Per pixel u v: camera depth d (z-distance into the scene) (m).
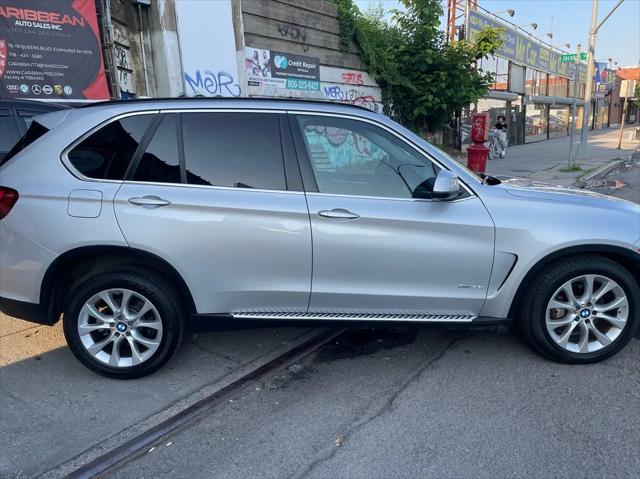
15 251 3.44
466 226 3.48
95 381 3.66
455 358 3.94
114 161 3.50
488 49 14.22
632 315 3.66
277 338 4.34
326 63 12.07
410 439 2.97
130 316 3.56
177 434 3.08
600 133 42.00
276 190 3.49
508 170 16.03
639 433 2.98
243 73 9.71
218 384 3.62
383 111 14.12
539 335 3.70
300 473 2.72
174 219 3.40
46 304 3.53
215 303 3.55
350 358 3.98
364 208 3.46
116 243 3.39
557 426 3.05
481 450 2.86
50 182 3.45
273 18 10.49
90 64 7.19
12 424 3.15
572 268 3.56
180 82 8.48
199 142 3.54
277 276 3.51
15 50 6.46
